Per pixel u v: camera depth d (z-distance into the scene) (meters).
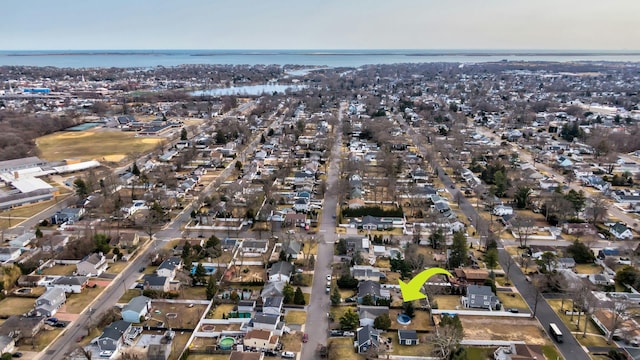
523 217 128.88
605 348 79.06
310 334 82.88
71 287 95.56
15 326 80.44
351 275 99.88
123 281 100.75
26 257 109.38
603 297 92.88
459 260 106.44
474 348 79.19
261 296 93.12
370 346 77.06
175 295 94.38
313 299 93.81
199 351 77.94
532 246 116.81
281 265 102.25
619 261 108.50
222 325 85.50
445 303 93.25
